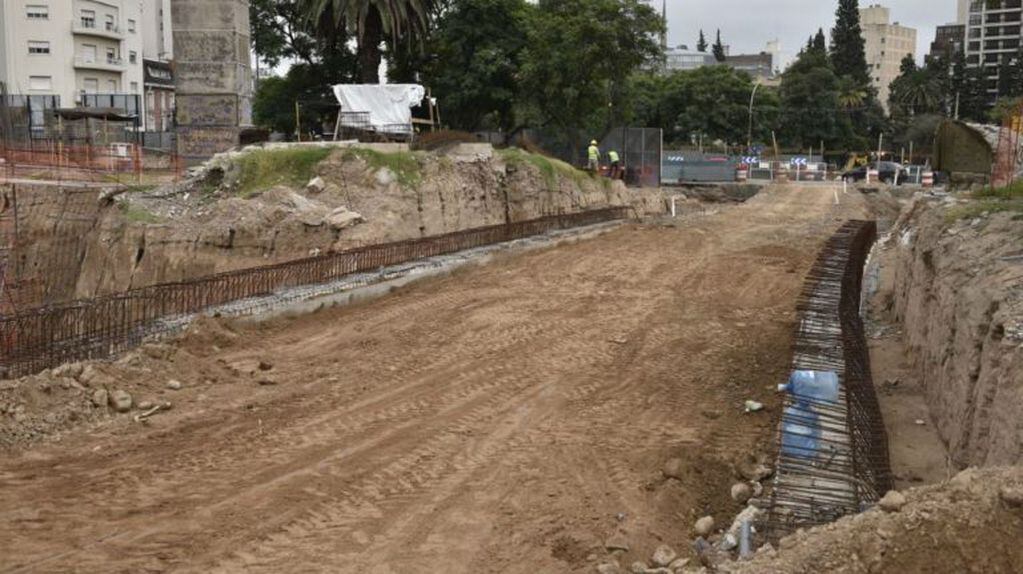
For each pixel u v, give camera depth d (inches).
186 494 358.0
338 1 1390.3
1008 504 233.3
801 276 935.0
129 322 607.8
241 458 399.2
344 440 426.0
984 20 4421.8
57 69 2327.8
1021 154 772.6
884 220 1552.7
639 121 3102.9
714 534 336.2
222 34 1304.1
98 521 331.6
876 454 373.7
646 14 1621.6
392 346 615.5
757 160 2310.5
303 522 335.0
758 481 386.3
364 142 1231.5
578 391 518.3
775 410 482.6
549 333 663.8
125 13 2568.9
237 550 311.0
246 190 1017.5
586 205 1456.7
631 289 856.3
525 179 1300.4
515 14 1621.6
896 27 6112.2
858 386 431.8
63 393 452.1
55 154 1339.8
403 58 1686.8
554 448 422.0
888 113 4456.2
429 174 1115.9
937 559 227.6
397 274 828.6
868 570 228.7
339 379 531.8
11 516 333.1
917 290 577.3
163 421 445.7
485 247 1035.9
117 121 1727.4
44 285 1031.6
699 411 484.1
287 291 733.3
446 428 447.2
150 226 964.0
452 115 1686.8
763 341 647.1
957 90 3449.8
